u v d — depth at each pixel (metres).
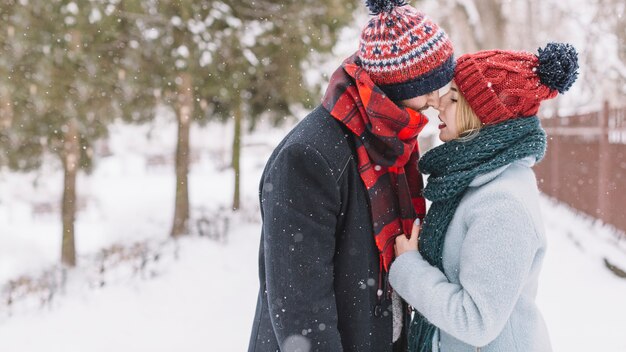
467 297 1.44
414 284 1.54
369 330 1.54
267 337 1.59
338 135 1.47
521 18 18.88
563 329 4.12
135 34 7.95
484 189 1.51
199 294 5.89
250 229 10.09
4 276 8.62
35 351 4.62
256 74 9.23
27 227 13.48
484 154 1.52
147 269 7.08
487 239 1.43
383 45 1.44
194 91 9.15
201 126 11.32
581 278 5.37
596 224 7.75
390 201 1.58
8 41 7.16
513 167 1.54
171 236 9.70
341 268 1.50
